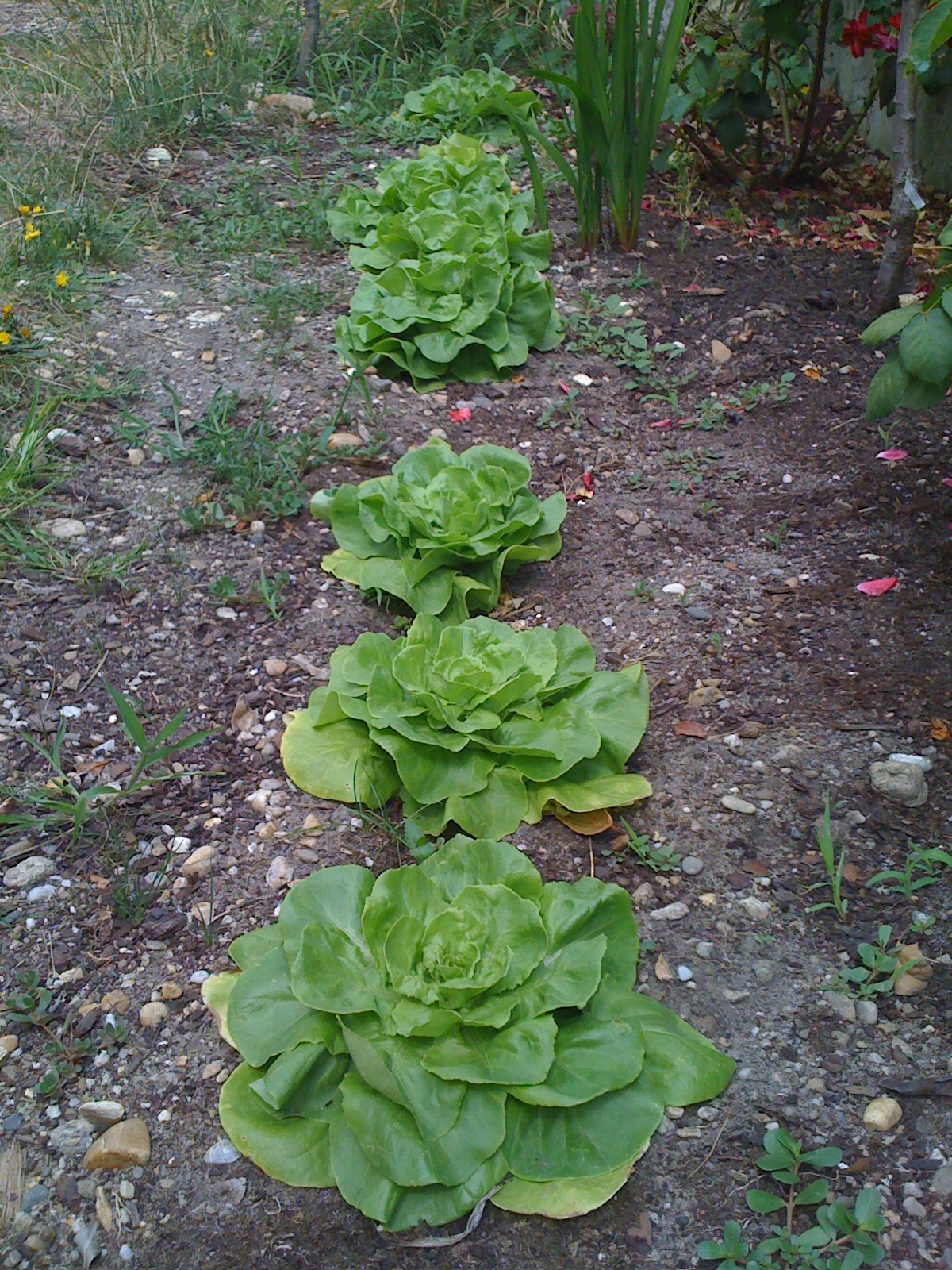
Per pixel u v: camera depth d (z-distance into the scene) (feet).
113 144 6.37
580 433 4.59
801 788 3.15
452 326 4.75
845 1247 2.28
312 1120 2.43
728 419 4.63
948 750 3.21
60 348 4.80
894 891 2.90
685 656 3.57
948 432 4.42
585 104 5.21
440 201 5.40
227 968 2.76
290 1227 2.34
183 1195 2.39
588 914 2.60
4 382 4.52
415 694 3.06
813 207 6.04
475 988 2.43
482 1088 2.40
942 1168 2.39
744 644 3.60
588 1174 2.34
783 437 4.50
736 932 2.84
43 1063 2.59
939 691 3.36
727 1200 2.37
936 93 5.34
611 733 3.14
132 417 4.42
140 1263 2.30
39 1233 2.33
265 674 3.56
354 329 4.87
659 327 5.13
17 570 3.84
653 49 5.21
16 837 3.05
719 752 3.26
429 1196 2.31
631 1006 2.57
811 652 3.55
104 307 5.14
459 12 7.72
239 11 8.01
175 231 5.72
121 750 3.30
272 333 5.01
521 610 3.83
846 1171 2.39
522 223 5.55
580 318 5.15
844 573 3.83
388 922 2.55
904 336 3.30
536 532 3.89
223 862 3.00
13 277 5.11
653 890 2.93
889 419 4.50
